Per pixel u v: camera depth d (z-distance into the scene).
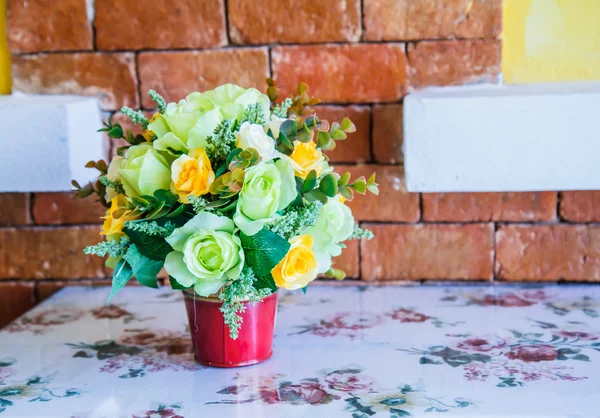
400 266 1.26
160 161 0.83
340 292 1.24
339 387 0.82
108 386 0.85
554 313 1.07
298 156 0.85
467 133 1.08
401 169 1.23
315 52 1.21
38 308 1.20
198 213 0.79
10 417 0.76
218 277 0.79
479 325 1.03
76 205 1.29
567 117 1.05
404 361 0.89
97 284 1.32
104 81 1.25
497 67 1.18
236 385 0.84
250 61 1.22
